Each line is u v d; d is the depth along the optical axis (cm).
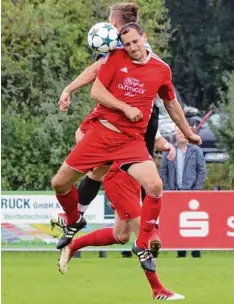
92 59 3747
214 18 5716
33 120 3428
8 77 3588
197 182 2683
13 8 3616
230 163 3419
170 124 3822
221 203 2591
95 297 1833
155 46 4156
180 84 5684
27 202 2612
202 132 4191
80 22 3794
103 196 2588
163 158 2688
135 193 1789
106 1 3841
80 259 2559
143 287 1975
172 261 2494
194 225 2592
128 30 1612
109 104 1619
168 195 2583
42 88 3612
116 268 2331
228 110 3416
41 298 1823
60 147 3378
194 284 2016
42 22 3625
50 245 2617
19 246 2617
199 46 5666
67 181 1688
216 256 2650
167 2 5675
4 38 3597
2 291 1919
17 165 3366
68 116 3400
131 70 1625
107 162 1667
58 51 3634
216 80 5628
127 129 1642
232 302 1759
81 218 1781
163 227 2586
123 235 1859
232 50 5666
